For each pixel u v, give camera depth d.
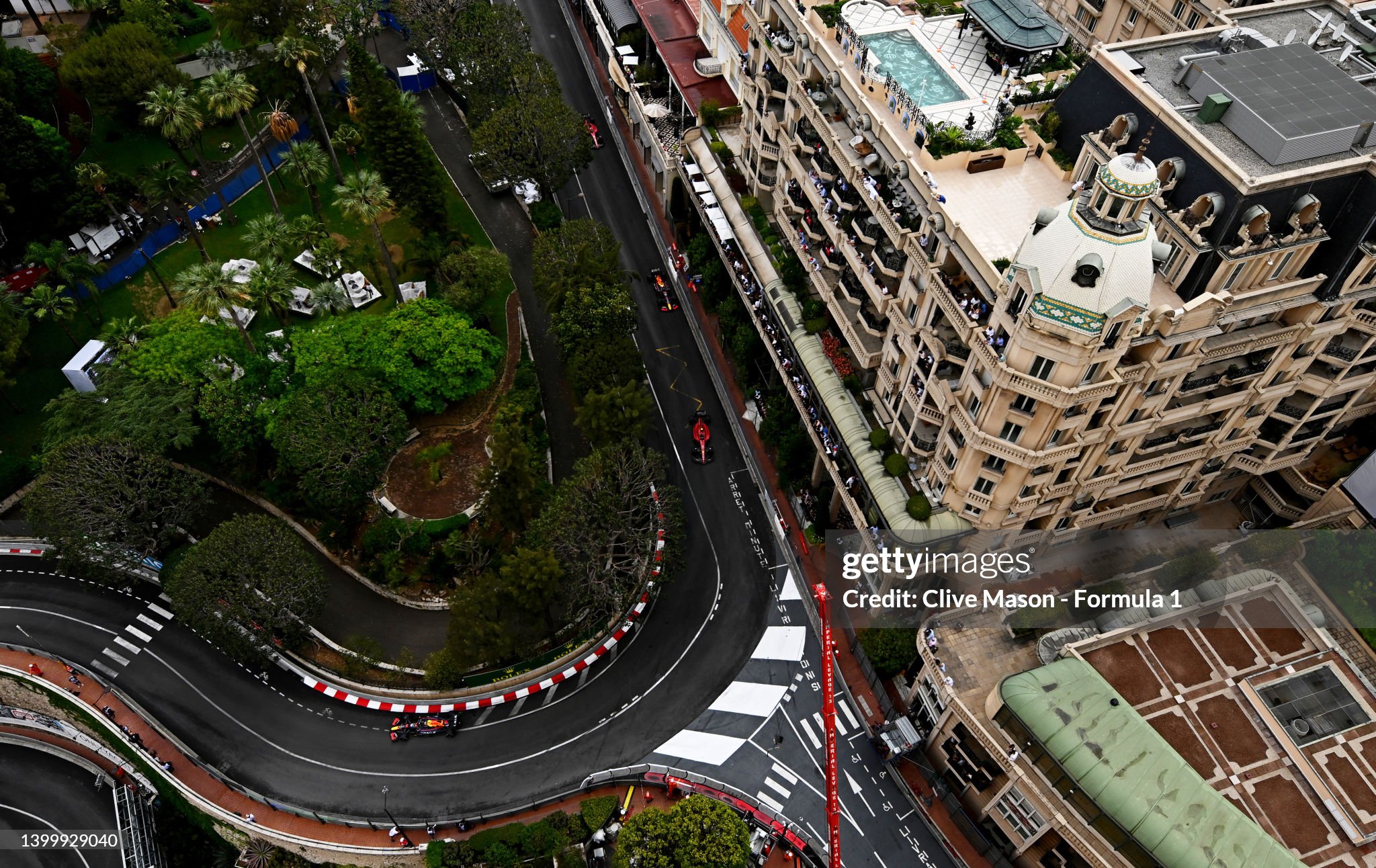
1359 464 86.81
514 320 121.88
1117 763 67.69
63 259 111.19
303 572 89.50
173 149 138.12
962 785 81.31
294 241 112.06
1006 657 80.12
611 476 93.69
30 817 92.38
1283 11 82.94
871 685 89.38
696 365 117.06
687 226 129.12
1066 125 79.19
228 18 140.88
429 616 98.56
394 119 113.88
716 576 98.56
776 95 97.81
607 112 147.38
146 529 97.12
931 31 91.69
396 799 85.56
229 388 102.81
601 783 84.81
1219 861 63.66
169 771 88.12
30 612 99.38
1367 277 70.00
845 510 99.25
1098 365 67.50
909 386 82.19
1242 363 76.50
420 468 107.06
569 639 94.31
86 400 102.88
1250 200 65.62
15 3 152.50
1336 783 68.56
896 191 81.06
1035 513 82.12
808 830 81.50
